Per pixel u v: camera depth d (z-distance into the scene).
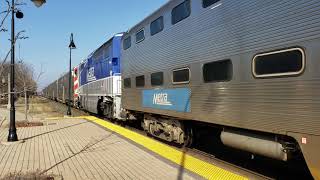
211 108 9.31
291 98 6.70
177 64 11.26
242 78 8.08
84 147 12.19
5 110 35.22
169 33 11.84
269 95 7.25
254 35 7.72
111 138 14.19
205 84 9.62
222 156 11.07
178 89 11.20
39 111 33.62
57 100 54.22
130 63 15.87
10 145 12.78
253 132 8.14
